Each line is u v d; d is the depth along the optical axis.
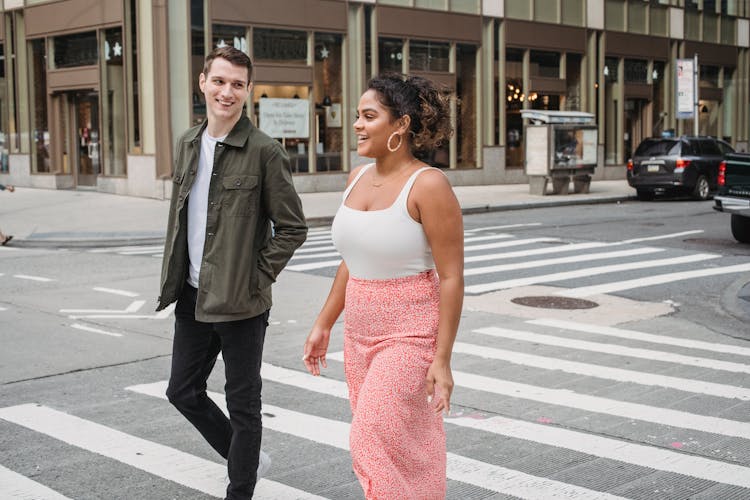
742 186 15.73
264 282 4.21
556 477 4.88
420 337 3.44
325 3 25.72
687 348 8.18
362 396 3.42
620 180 34.88
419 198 3.36
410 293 3.45
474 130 30.25
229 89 4.13
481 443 5.46
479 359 7.72
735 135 41.81
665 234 17.30
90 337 8.64
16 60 27.97
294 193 4.27
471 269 13.01
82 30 25.16
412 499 3.39
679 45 38.16
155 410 6.23
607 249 15.15
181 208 4.23
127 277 12.52
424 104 3.41
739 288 11.25
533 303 10.39
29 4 26.88
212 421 4.49
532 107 31.92
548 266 13.27
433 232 3.36
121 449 5.39
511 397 6.52
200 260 4.26
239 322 4.20
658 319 9.53
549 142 26.03
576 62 33.53
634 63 35.91
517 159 31.67
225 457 4.57
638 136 36.72
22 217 20.55
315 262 13.83
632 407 6.25
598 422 5.90
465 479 4.84
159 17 23.08
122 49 24.03
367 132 3.43
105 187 25.27
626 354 7.93
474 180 30.27
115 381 7.02
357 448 3.39
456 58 29.44
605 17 34.34
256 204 4.19
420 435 3.46
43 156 27.56
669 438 5.56
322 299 10.71
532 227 18.72
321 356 3.87
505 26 30.66
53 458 5.23
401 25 27.61
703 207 23.47
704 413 6.11
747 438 5.56
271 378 7.12
